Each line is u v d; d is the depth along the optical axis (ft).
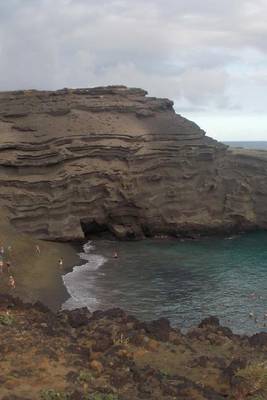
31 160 242.58
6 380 61.87
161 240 262.88
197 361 77.87
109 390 62.44
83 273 195.62
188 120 315.37
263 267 209.15
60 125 265.34
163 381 68.33
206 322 102.22
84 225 254.47
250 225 280.72
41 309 100.58
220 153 296.30
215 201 279.69
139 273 197.47
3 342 73.72
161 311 152.76
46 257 208.13
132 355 78.54
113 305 157.69
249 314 150.10
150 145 271.90
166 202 266.16
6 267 178.09
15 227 227.61
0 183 235.81
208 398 63.77
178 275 195.72
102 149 260.01
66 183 243.40
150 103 307.99
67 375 65.31
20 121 264.72
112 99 301.84
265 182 290.76
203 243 256.73
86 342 81.51
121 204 255.70
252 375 69.41
